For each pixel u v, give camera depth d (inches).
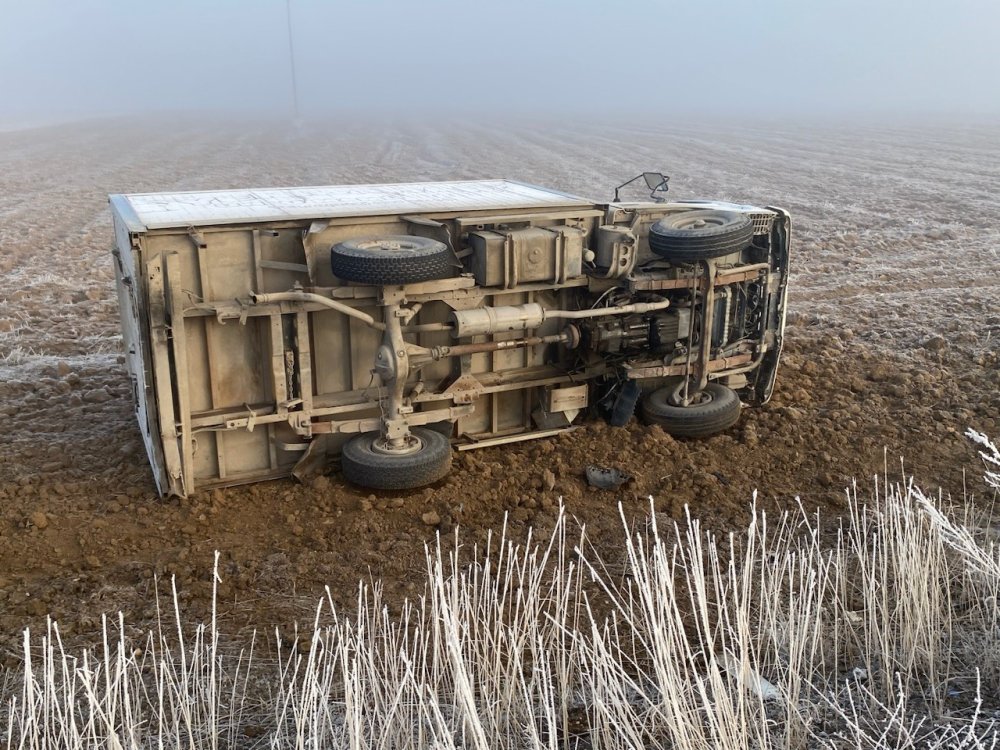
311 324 270.7
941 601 200.7
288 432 277.4
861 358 407.5
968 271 618.5
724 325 319.6
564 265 285.7
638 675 187.2
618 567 233.0
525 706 164.1
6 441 304.0
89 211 958.4
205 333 259.1
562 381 306.7
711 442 310.5
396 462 264.4
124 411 335.0
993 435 319.6
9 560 231.1
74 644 198.4
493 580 225.1
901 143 1996.8
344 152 1797.5
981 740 159.8
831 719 170.9
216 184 1225.4
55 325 478.9
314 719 150.1
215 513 256.5
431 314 288.7
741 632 157.9
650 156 1624.0
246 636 202.4
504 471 286.2
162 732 168.9
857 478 286.7
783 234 328.5
